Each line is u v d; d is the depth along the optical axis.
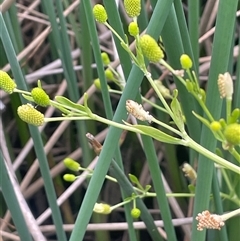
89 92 0.31
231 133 0.13
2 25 0.19
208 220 0.14
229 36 0.16
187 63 0.16
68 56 0.29
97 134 0.36
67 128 0.38
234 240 0.23
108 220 0.37
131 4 0.15
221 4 0.15
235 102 0.22
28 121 0.15
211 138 0.17
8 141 0.35
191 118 0.21
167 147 0.31
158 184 0.21
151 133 0.15
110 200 0.37
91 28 0.18
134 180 0.23
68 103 0.16
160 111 0.29
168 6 0.16
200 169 0.18
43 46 0.41
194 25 0.21
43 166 0.23
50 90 0.38
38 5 0.42
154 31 0.16
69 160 0.23
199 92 0.16
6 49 0.19
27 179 0.33
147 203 0.37
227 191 0.23
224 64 0.16
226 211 0.23
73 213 0.38
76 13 0.39
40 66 0.41
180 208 0.32
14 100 0.34
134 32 0.15
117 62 0.28
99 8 0.16
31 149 0.37
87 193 0.17
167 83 0.30
